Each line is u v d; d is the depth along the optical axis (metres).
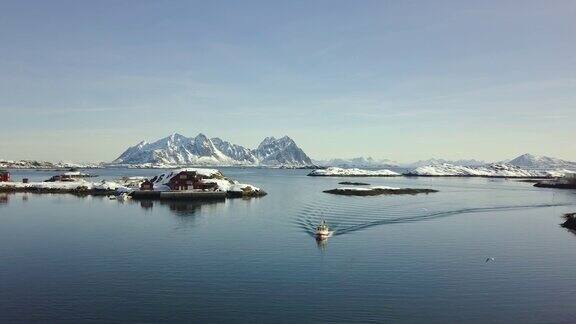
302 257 59.94
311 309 41.19
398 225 87.81
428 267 55.25
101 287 47.03
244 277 50.66
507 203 136.12
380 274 52.09
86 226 85.50
